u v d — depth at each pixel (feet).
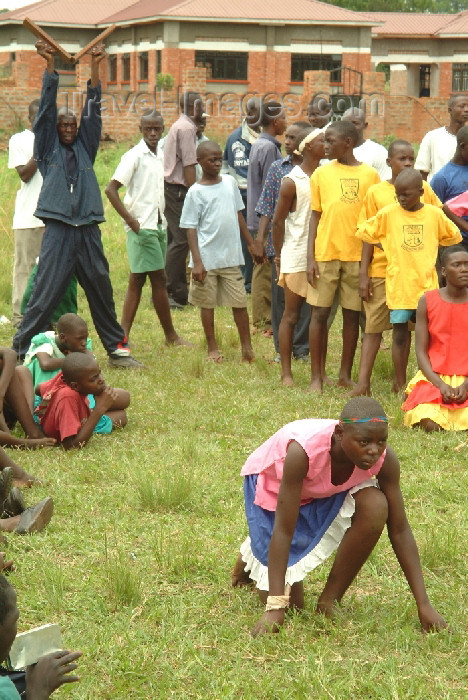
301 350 32.45
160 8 142.61
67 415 22.75
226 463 21.90
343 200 27.68
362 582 16.42
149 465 21.53
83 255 29.14
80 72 108.47
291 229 28.58
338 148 27.99
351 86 142.20
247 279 42.16
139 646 14.02
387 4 252.83
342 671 13.48
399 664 13.66
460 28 166.20
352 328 28.66
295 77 145.18
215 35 140.56
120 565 16.03
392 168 27.73
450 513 19.44
